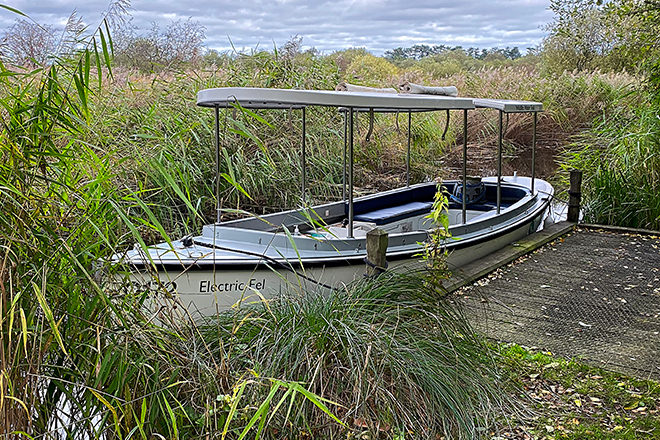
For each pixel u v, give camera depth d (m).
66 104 2.79
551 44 22.08
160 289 3.24
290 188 8.74
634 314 5.39
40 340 2.42
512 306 5.55
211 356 3.15
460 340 3.97
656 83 9.65
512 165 14.38
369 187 10.79
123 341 2.80
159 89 8.77
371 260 4.71
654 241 7.96
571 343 4.78
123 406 2.75
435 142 13.46
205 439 2.91
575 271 6.62
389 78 15.97
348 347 3.42
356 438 3.15
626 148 9.25
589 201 9.20
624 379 4.18
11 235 2.46
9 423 2.47
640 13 9.79
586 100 16.19
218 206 5.37
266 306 3.75
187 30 9.36
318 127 9.74
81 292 2.71
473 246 6.50
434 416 3.33
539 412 3.75
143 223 3.17
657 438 3.47
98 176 2.75
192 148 7.95
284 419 3.14
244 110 3.09
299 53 10.39
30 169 2.67
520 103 7.20
